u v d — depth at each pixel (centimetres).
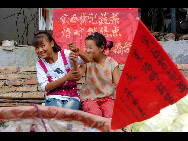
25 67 327
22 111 131
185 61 327
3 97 291
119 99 120
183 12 490
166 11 485
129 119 120
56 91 212
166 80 117
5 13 455
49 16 536
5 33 455
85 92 241
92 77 240
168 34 361
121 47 316
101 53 241
